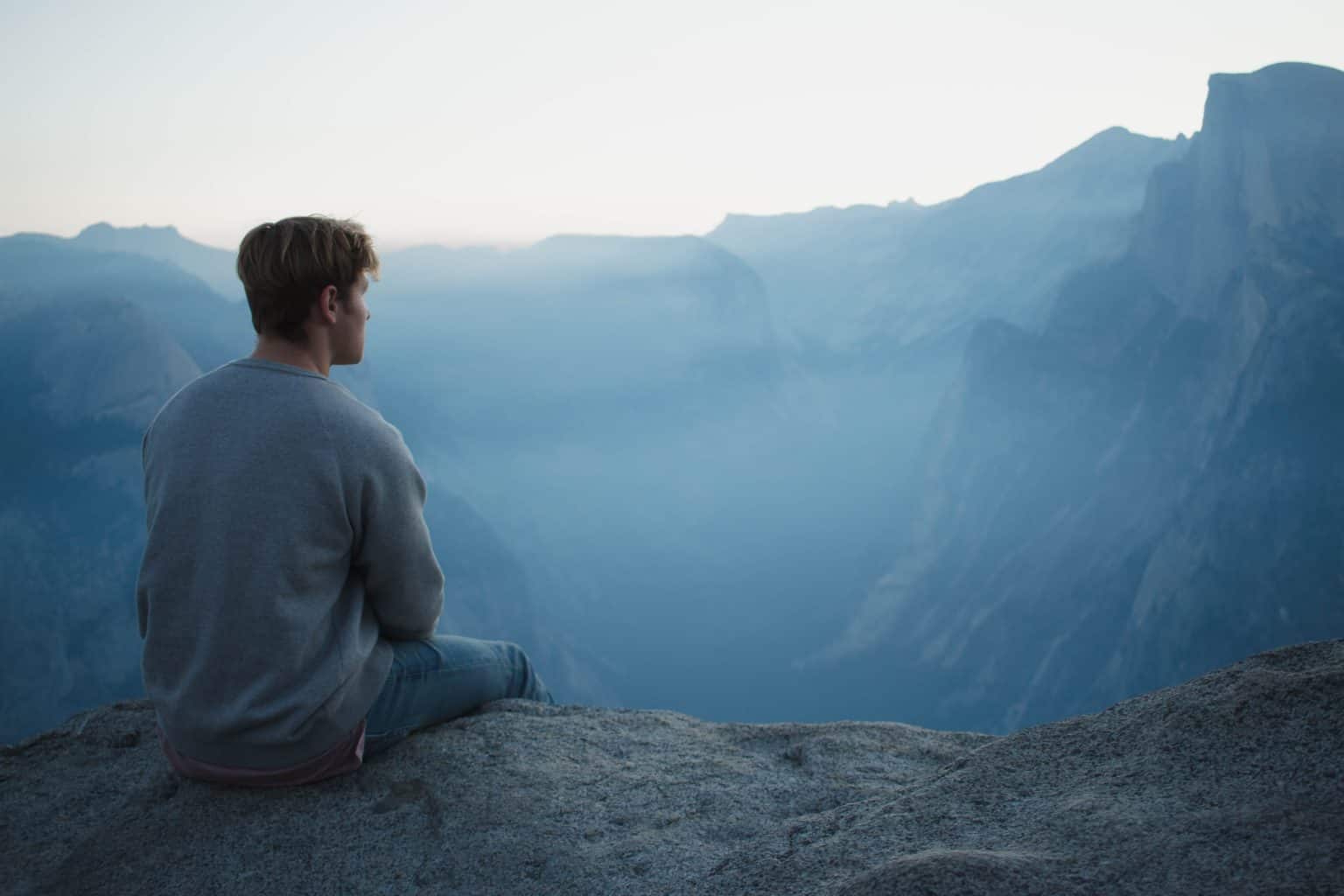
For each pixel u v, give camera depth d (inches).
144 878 65.1
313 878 63.6
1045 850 47.1
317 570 66.6
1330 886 38.9
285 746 68.9
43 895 64.9
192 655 66.5
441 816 69.9
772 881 53.9
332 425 66.1
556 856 63.4
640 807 70.0
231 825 69.8
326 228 66.9
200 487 64.9
